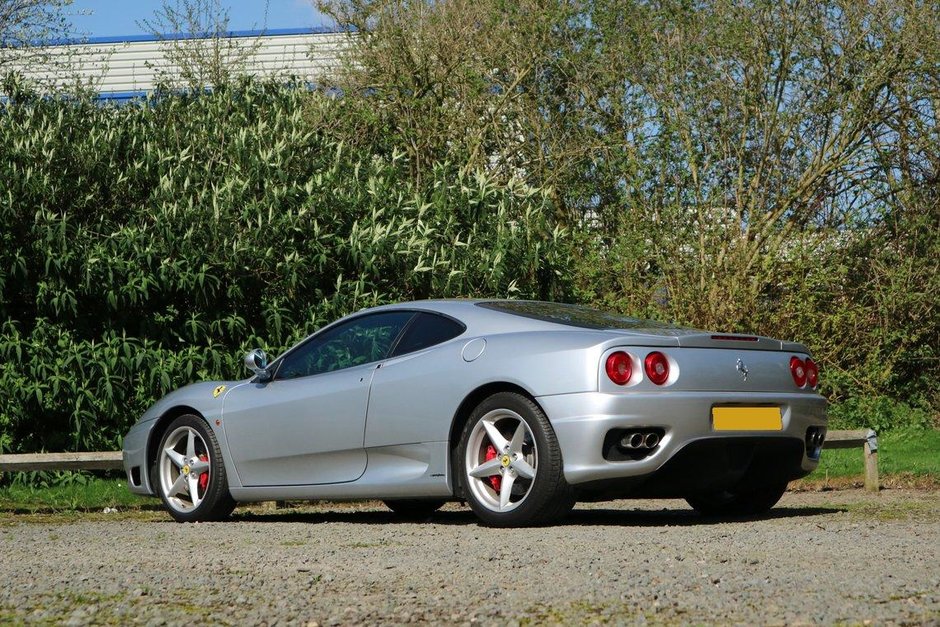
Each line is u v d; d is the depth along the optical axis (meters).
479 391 5.75
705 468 5.57
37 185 9.16
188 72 16.61
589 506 7.89
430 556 4.30
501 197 10.91
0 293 8.98
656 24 12.98
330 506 8.62
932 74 12.75
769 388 5.82
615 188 13.16
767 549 4.38
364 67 14.03
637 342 5.45
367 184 10.51
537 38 13.71
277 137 10.92
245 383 6.95
